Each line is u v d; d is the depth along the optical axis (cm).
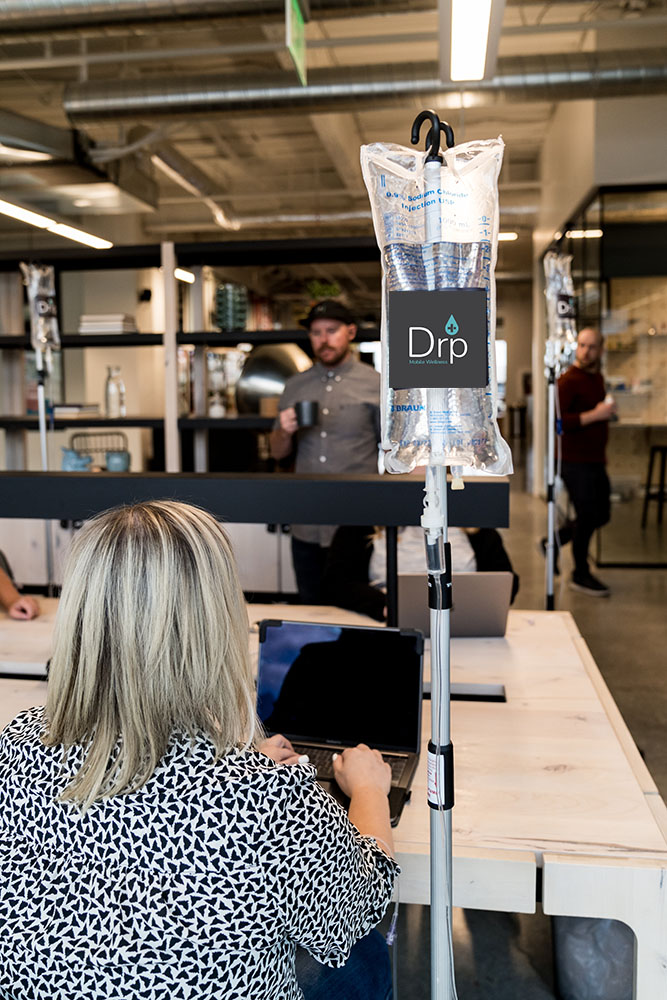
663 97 608
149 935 83
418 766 156
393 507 198
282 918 87
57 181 591
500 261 1420
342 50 644
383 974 125
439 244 91
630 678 395
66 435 823
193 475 213
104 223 895
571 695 192
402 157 93
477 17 296
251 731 95
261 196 896
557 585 594
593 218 654
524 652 224
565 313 394
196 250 497
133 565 89
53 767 92
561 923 171
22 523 516
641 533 670
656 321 648
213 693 90
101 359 839
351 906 95
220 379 643
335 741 162
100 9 380
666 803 267
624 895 125
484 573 231
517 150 958
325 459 385
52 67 627
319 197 1084
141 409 839
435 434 94
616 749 163
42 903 86
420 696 158
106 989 83
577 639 237
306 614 260
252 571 497
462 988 187
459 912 218
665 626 484
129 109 512
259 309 1262
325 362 387
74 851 87
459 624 235
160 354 905
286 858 87
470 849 128
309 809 90
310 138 869
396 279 92
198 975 84
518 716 180
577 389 559
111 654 89
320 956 96
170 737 89
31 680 218
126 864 85
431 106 514
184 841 85
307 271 1323
